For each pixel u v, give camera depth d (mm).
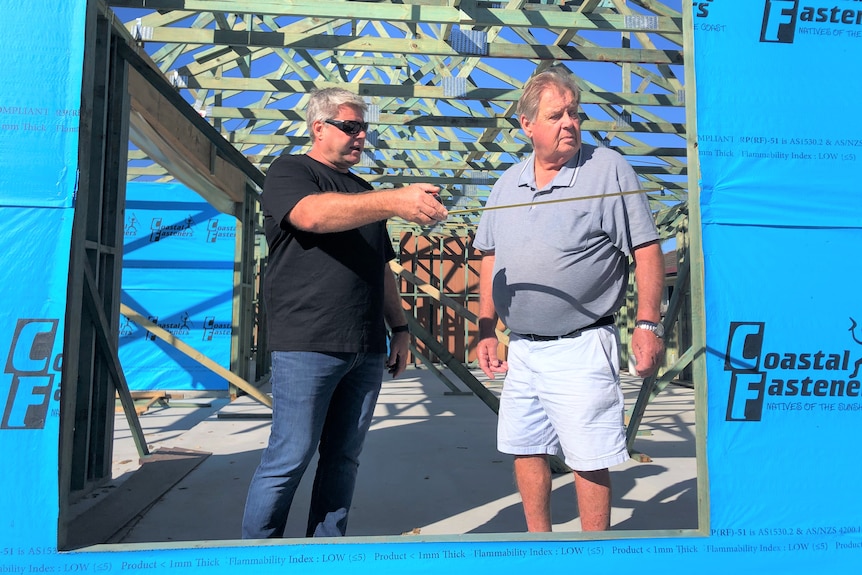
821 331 1635
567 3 4336
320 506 1969
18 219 1473
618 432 1799
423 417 5484
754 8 1709
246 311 7215
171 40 4133
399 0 3988
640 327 1755
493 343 2162
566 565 1518
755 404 1606
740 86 1682
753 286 1632
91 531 2396
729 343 1612
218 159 5848
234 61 5719
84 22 1537
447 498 2998
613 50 4590
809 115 1689
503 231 1971
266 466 1795
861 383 1628
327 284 1778
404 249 11711
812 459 1604
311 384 1769
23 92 1499
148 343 6793
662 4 4574
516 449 1951
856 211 1672
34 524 1416
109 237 3320
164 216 6934
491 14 3936
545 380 1858
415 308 11336
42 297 1464
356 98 1996
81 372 2992
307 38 4266
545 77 1847
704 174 1650
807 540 1583
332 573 1466
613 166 1790
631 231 1785
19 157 1486
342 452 1975
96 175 3105
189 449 3965
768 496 1589
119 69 3354
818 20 1716
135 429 3633
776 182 1663
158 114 4180
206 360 5297
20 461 1426
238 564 1452
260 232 9336
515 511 2789
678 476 3422
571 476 3471
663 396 7180
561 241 1797
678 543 1554
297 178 1774
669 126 5980
